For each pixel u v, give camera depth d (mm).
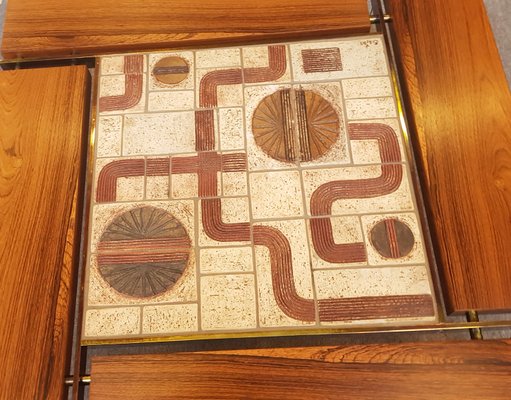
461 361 865
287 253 1010
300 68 1182
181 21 1203
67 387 930
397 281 981
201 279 995
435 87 1098
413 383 854
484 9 1164
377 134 1109
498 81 1087
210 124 1132
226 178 1079
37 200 1031
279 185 1068
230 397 854
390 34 1240
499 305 917
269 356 881
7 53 1194
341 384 858
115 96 1167
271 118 1132
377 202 1047
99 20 1206
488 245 955
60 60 1210
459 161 1024
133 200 1067
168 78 1182
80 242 1058
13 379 900
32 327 935
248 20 1202
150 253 1019
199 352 889
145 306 978
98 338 956
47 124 1099
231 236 1027
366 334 1012
